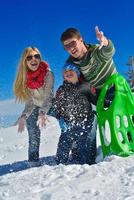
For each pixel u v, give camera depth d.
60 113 4.59
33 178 3.33
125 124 4.77
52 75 4.98
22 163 5.27
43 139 7.12
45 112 4.75
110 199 2.68
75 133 4.58
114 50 4.42
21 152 6.41
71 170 3.41
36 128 5.11
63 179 3.21
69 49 4.45
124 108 4.53
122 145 4.33
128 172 3.18
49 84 4.94
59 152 4.60
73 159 4.67
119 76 4.55
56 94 4.61
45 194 2.91
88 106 4.57
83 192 2.88
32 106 5.04
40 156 5.57
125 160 3.54
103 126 4.50
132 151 4.38
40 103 4.98
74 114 4.54
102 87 4.60
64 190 2.94
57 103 4.59
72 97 4.55
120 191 2.80
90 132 4.60
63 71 4.56
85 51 4.50
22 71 5.02
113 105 4.42
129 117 4.52
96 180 3.09
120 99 4.50
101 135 4.49
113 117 4.38
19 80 5.05
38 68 4.98
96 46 4.48
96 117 4.65
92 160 4.66
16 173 3.54
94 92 4.68
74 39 4.42
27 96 5.04
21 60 5.02
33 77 4.96
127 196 2.69
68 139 4.59
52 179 3.25
